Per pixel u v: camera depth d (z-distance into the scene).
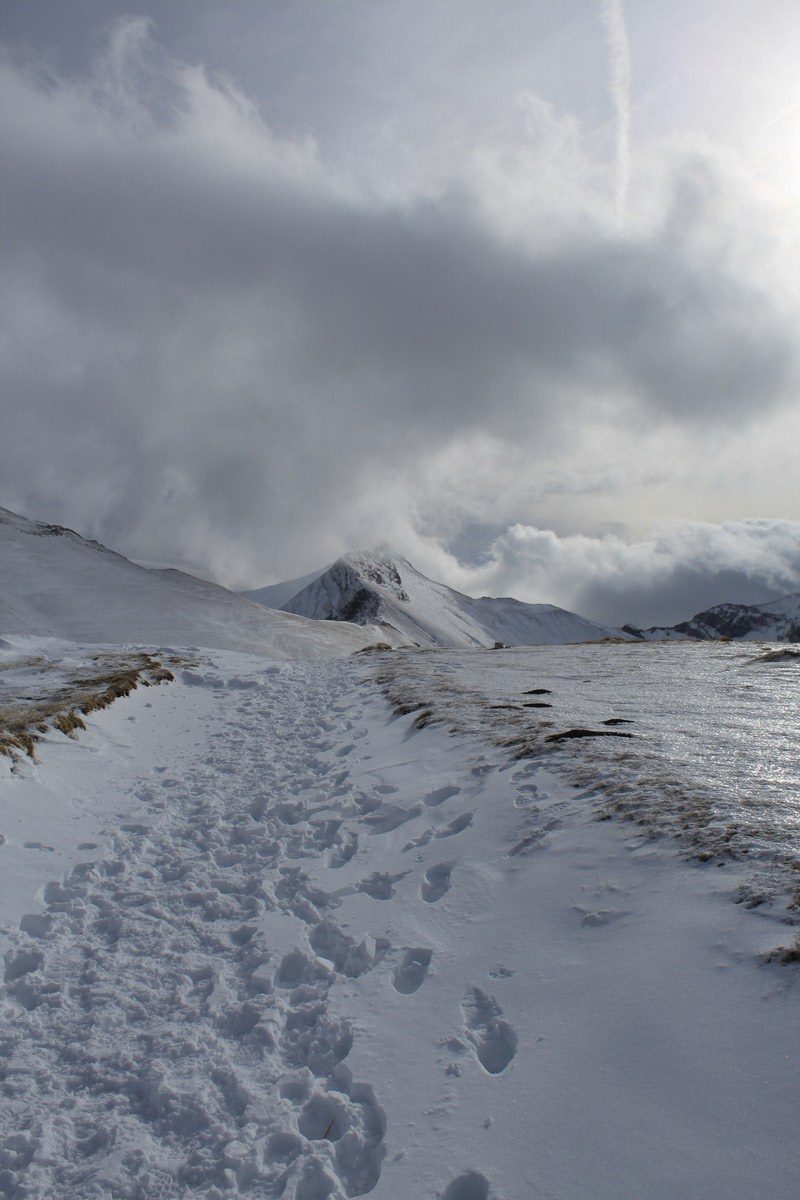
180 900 7.33
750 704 12.56
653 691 14.88
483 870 6.73
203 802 10.28
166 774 11.85
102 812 9.94
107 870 8.09
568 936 5.31
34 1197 3.93
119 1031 5.30
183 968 6.09
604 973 4.74
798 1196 2.96
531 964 5.17
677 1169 3.28
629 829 6.50
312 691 19.20
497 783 8.67
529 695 14.82
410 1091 4.39
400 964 5.74
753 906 4.80
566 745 9.43
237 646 70.06
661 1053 3.93
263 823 9.29
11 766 10.23
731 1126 3.37
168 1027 5.29
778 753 8.62
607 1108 3.74
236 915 7.00
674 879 5.48
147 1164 4.10
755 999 4.01
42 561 89.06
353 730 13.80
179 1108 4.49
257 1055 4.96
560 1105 3.88
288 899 7.20
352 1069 4.66
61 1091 4.73
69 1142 4.32
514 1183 3.54
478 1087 4.24
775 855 5.44
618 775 7.98
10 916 6.95
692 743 9.38
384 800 9.41
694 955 4.55
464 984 5.24
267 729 15.00
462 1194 3.65
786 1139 3.20
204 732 14.89
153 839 8.98
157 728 15.14
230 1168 4.01
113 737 13.58
